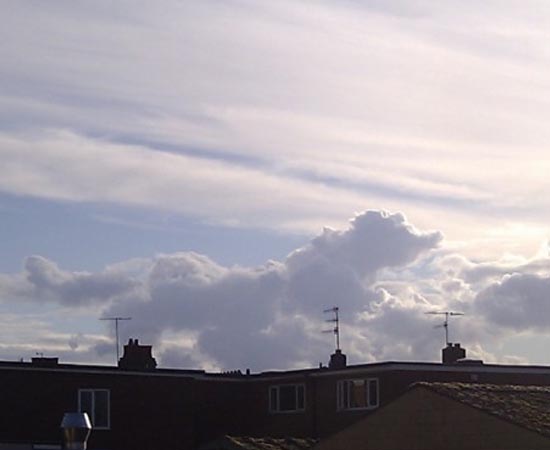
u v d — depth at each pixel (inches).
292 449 1866.4
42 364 2084.2
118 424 2138.3
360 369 2146.9
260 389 2330.2
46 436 2062.0
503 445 1088.8
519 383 2188.7
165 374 2208.4
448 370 2134.6
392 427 1186.0
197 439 2279.8
